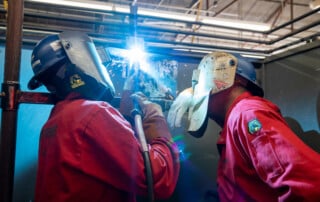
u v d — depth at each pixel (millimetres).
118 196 704
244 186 762
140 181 663
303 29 1143
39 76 751
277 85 1288
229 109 879
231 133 784
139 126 738
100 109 682
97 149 657
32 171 1087
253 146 701
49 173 663
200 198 1239
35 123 1101
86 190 650
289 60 1225
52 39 770
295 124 1189
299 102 1171
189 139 1247
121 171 655
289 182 610
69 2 1099
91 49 781
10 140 737
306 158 617
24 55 1092
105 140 652
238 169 773
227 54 905
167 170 710
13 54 741
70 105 712
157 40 1223
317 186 587
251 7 2578
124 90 960
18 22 746
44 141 723
